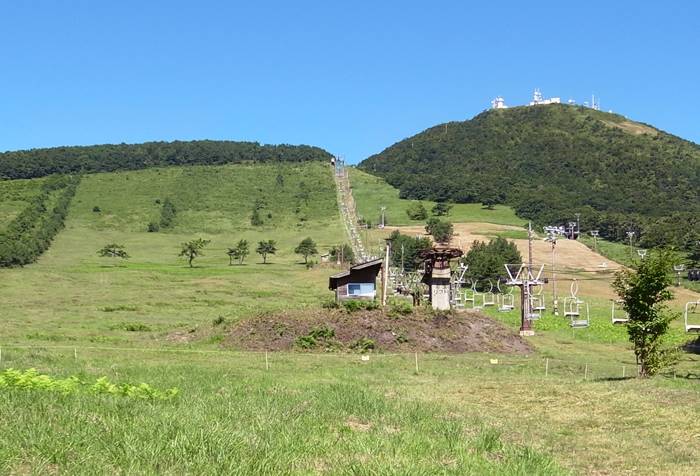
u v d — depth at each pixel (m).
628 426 20.39
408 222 184.88
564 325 65.81
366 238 159.12
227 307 73.81
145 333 50.62
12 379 19.64
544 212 187.00
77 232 178.25
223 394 22.28
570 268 120.81
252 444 13.62
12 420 13.95
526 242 146.12
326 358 39.44
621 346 53.34
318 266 126.12
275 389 24.61
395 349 44.44
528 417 21.86
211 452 12.70
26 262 125.94
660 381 28.75
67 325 55.03
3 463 11.06
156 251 159.00
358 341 44.44
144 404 17.81
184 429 14.25
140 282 98.12
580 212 174.62
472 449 16.14
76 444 12.46
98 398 17.92
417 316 48.06
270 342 44.09
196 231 188.50
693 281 102.88
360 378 30.84
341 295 56.41
